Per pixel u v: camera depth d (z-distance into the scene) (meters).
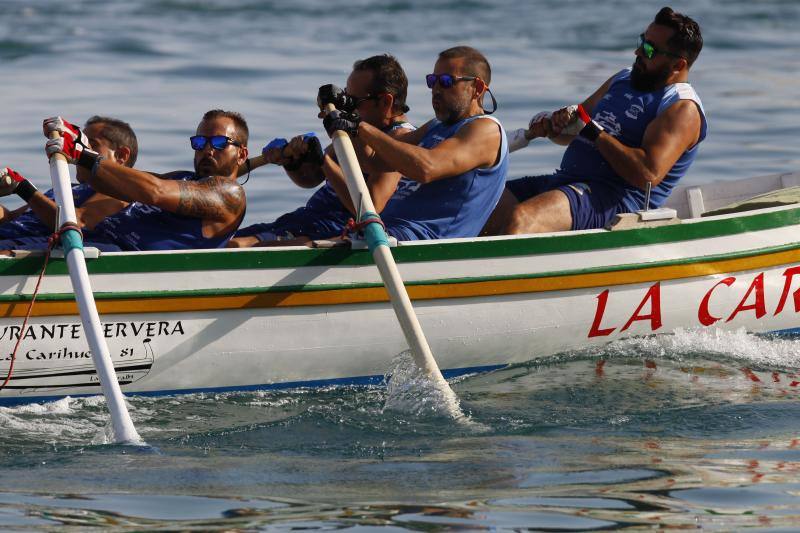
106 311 19.16
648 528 14.32
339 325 20.64
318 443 17.94
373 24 68.00
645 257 22.39
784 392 20.50
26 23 63.47
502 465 16.81
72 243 18.52
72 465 16.78
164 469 16.67
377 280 20.67
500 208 24.77
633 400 20.05
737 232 23.16
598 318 22.41
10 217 21.92
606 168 23.77
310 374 20.80
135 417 19.06
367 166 22.70
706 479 16.11
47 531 14.22
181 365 19.89
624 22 68.50
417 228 21.45
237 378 20.36
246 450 17.61
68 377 19.34
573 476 16.28
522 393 20.53
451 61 21.97
